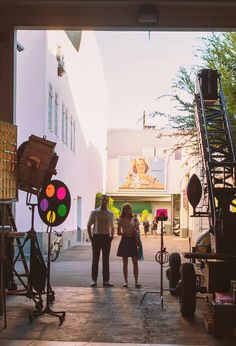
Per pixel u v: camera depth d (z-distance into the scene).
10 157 8.83
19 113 20.52
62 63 24.19
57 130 24.52
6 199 8.67
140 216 55.38
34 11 11.16
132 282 12.48
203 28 11.23
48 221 8.32
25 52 20.56
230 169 10.31
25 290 8.77
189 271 8.44
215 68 14.70
